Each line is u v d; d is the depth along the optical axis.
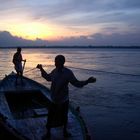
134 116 13.59
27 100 12.04
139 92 19.89
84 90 20.36
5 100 10.53
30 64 48.06
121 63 51.47
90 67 41.78
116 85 23.11
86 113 14.02
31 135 6.90
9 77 15.44
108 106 15.49
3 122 7.59
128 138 10.68
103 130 11.53
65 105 6.64
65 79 6.44
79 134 6.95
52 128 7.32
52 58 75.50
